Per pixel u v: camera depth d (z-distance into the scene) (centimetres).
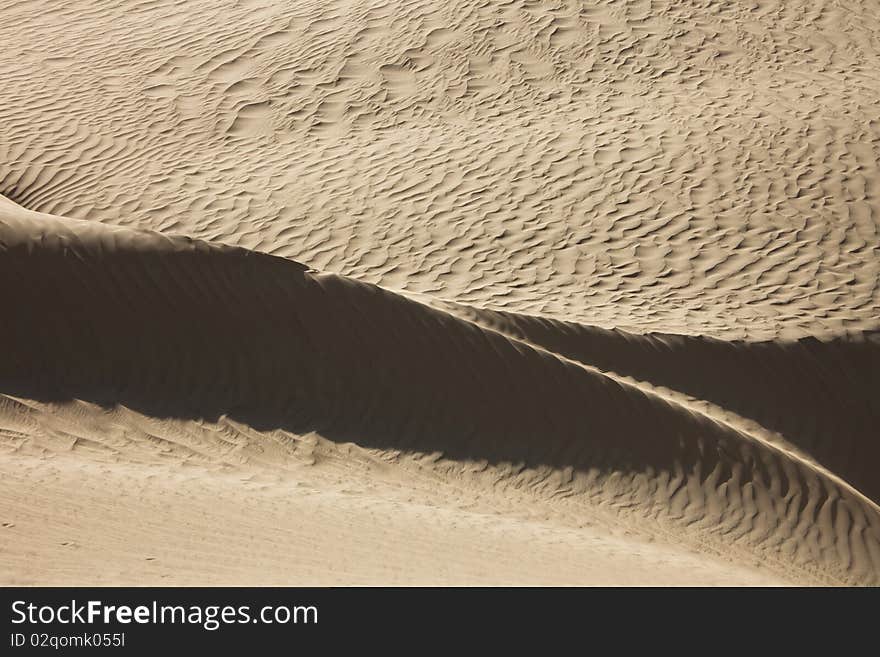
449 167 2508
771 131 2536
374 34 3008
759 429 1739
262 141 2705
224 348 1587
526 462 1559
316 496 1282
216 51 3064
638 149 2502
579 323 1788
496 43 2922
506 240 2252
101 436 1400
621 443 1602
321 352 1608
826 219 2256
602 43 2900
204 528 1024
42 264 1570
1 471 1143
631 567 1169
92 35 3275
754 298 2028
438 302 1772
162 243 1630
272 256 1659
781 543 1509
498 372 1628
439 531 1189
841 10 3064
